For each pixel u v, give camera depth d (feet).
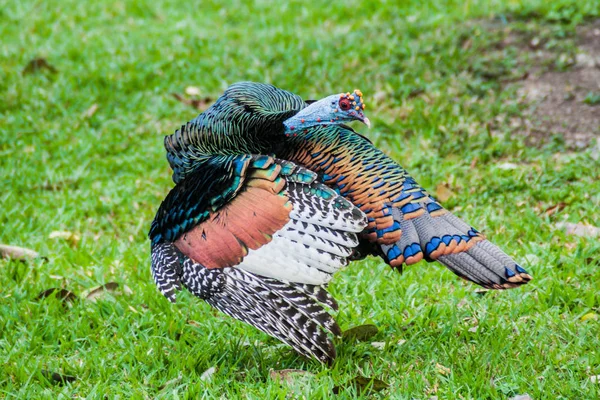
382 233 25.88
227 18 67.82
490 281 25.14
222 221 25.79
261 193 25.50
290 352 28.81
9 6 70.44
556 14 56.49
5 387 27.09
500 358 27.20
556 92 49.32
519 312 30.37
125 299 33.24
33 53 61.00
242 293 25.58
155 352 28.89
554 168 42.45
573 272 32.73
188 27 65.82
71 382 27.43
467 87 50.72
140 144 49.08
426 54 54.85
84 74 57.41
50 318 31.30
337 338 28.94
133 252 37.42
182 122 51.57
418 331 29.58
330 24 64.13
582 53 52.11
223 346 29.14
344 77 53.62
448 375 26.55
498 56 53.16
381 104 50.62
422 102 49.26
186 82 56.49
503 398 24.85
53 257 36.99
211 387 26.50
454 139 45.75
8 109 53.57
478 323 29.68
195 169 27.63
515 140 45.21
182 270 26.66
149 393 26.76
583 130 45.91
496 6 59.77
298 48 58.80
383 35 58.80
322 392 25.41
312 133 27.07
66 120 52.26
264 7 68.74
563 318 29.94
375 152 26.58
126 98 54.39
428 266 34.53
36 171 45.98
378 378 26.66
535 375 26.03
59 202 42.68
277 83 54.24
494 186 41.01
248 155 26.16
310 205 25.14
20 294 33.45
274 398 25.63
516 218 37.81
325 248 25.02
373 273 34.09
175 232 26.71
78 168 46.39
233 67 57.47
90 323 31.68
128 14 69.56
